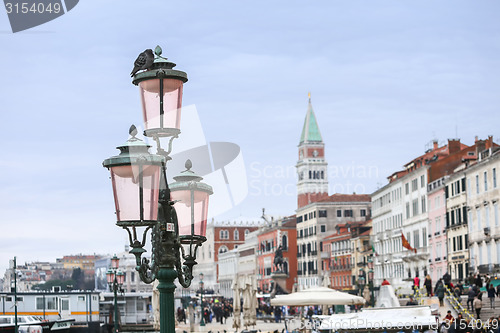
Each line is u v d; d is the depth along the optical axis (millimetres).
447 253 99312
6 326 55344
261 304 106750
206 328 79188
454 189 96750
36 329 57469
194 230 9664
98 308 74812
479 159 90250
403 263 120062
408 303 59312
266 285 190500
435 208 104750
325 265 165500
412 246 115312
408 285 116688
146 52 8875
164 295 9180
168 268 9172
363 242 143250
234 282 57625
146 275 8953
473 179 89938
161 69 8812
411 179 115125
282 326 77062
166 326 9148
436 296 59875
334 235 162500
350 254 150750
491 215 84312
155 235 9078
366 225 148375
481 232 87438
